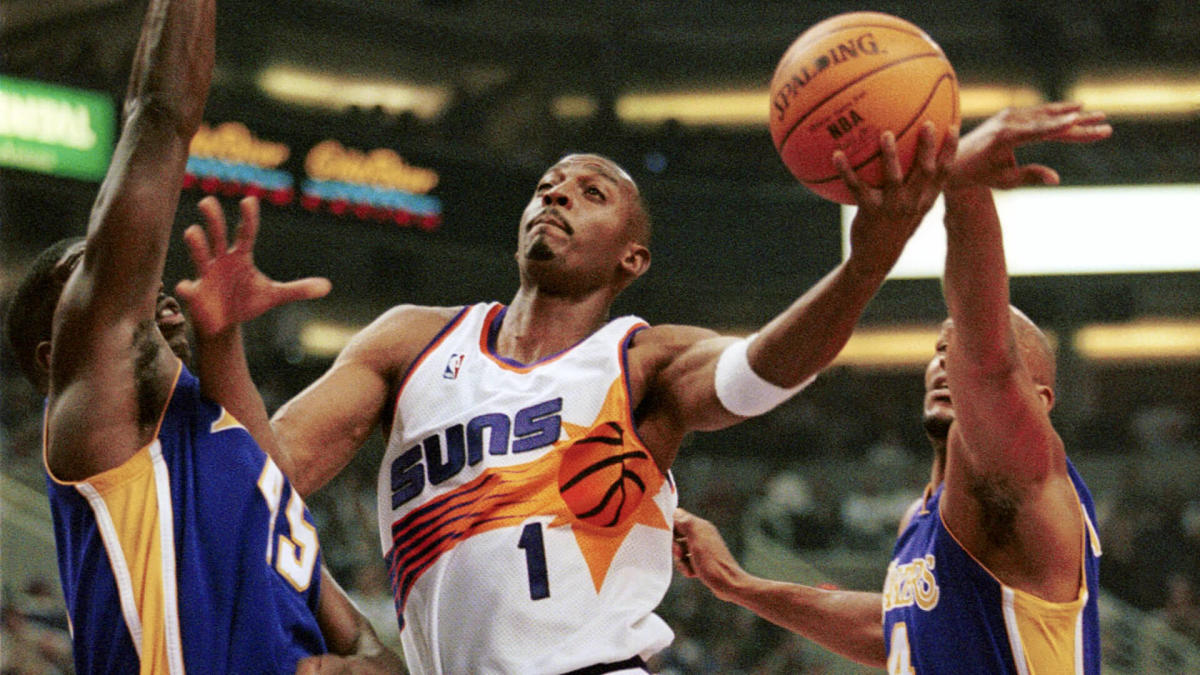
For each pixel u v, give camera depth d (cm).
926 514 449
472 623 330
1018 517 400
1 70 2500
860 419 2767
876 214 302
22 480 1842
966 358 385
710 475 2477
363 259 2773
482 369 362
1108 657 1862
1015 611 405
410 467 355
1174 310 2955
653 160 2900
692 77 3164
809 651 1834
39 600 1434
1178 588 1948
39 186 2067
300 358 2702
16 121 2028
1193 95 3080
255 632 289
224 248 283
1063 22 2989
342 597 333
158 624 284
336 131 2389
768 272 2728
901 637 443
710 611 1833
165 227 290
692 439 2539
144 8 2528
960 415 394
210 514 295
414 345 377
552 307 375
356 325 3000
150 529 289
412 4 2898
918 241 2750
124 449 291
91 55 2352
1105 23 2962
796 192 2744
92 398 287
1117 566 2042
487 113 3008
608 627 328
